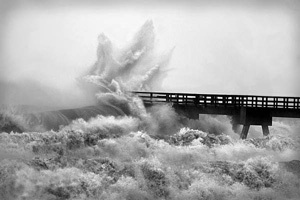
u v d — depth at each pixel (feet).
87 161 203.10
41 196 183.62
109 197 190.49
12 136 233.76
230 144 276.00
